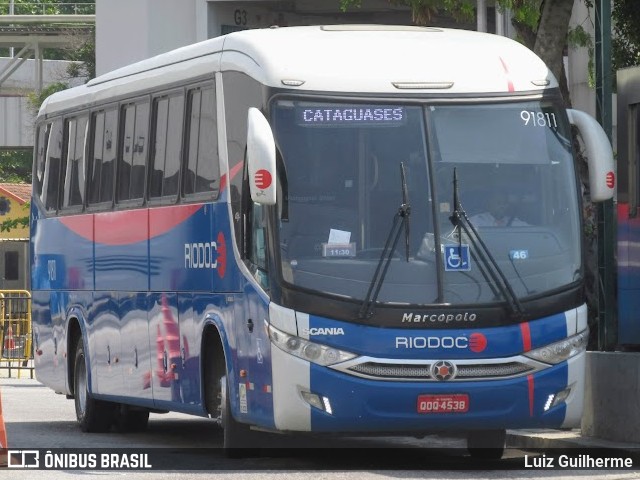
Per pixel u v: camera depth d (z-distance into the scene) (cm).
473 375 3356
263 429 3584
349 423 3328
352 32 3694
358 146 3444
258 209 3469
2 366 8169
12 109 15638
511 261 3422
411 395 3328
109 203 4644
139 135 4419
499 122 3522
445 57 3578
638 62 5431
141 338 4350
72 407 6016
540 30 5081
